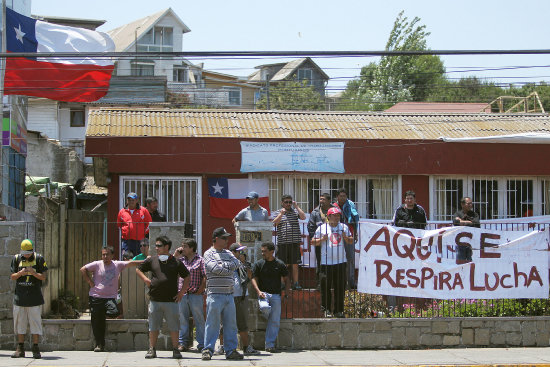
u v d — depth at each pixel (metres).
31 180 19.33
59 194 19.83
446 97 46.44
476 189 17.12
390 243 12.62
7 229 11.29
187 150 15.91
